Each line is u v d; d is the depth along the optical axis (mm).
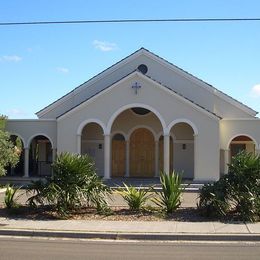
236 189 15594
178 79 33438
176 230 13484
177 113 30453
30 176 34219
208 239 12727
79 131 31266
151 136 33719
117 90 31000
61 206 15906
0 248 11336
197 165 30188
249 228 13797
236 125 31281
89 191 16375
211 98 33000
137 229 13641
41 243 12133
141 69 33906
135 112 33750
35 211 16406
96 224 14484
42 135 32719
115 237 12938
